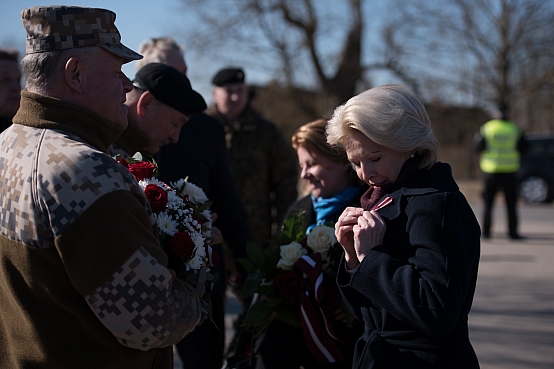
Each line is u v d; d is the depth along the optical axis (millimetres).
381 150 1771
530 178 13695
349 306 1846
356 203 2340
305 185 2697
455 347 1708
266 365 2186
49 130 1525
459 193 1739
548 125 20312
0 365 1576
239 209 2898
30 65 1562
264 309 2150
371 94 1783
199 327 2582
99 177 1445
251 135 4016
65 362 1471
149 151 2434
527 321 4676
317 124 2398
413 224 1696
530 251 7613
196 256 1771
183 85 2363
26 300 1481
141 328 1457
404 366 1685
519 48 19281
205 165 2760
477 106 20031
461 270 1628
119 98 1655
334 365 2074
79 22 1558
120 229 1431
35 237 1441
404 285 1624
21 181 1472
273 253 2197
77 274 1415
